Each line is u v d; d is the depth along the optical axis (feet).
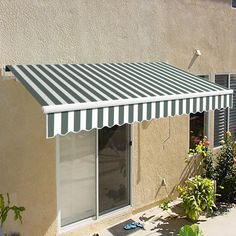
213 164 60.49
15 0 38.27
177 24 56.03
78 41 43.80
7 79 38.01
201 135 63.05
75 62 43.73
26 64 39.60
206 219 50.01
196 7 59.11
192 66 59.31
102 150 46.44
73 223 44.11
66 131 30.22
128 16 49.03
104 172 46.93
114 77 41.57
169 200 55.77
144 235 45.01
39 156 40.37
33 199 40.27
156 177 53.42
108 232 45.80
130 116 34.94
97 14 45.47
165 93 39.40
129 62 49.75
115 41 47.73
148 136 51.67
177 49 56.39
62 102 30.73
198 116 62.13
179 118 56.59
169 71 49.65
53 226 41.88
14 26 38.37
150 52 52.34
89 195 45.47
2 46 37.60
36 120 39.99
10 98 38.19
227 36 66.33
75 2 43.21
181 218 50.01
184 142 57.88
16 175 39.04
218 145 67.41
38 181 40.47
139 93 37.40
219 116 67.51
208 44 62.08
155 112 37.32
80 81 37.65
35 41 40.09
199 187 49.67
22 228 39.78
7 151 38.34
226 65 66.85
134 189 50.29
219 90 45.75
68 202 43.57
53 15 41.34
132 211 50.24
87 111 31.45
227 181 55.72
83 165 44.50
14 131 38.63
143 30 51.08
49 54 41.32
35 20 39.91
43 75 37.27
